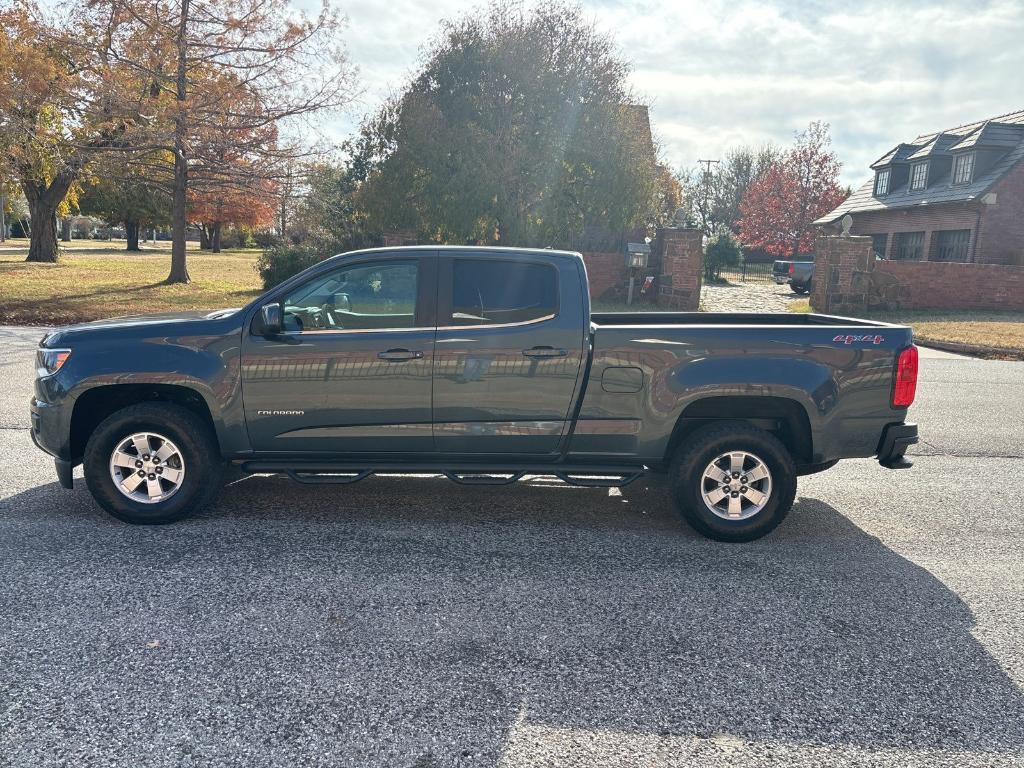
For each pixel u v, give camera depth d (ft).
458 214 70.13
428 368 16.47
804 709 10.42
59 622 12.32
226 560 14.98
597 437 16.76
